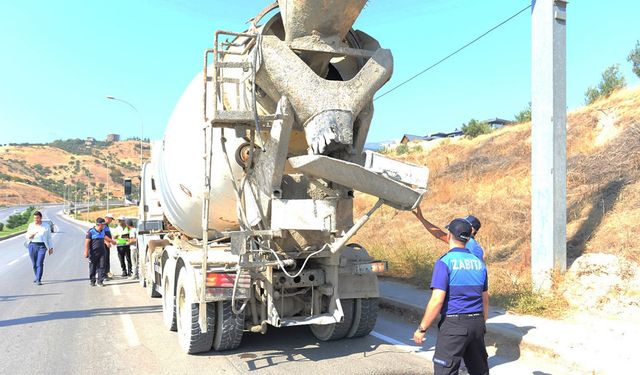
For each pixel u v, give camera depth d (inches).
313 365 228.4
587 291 289.6
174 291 289.4
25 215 3110.2
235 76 237.9
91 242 494.3
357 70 241.1
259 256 233.6
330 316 244.8
